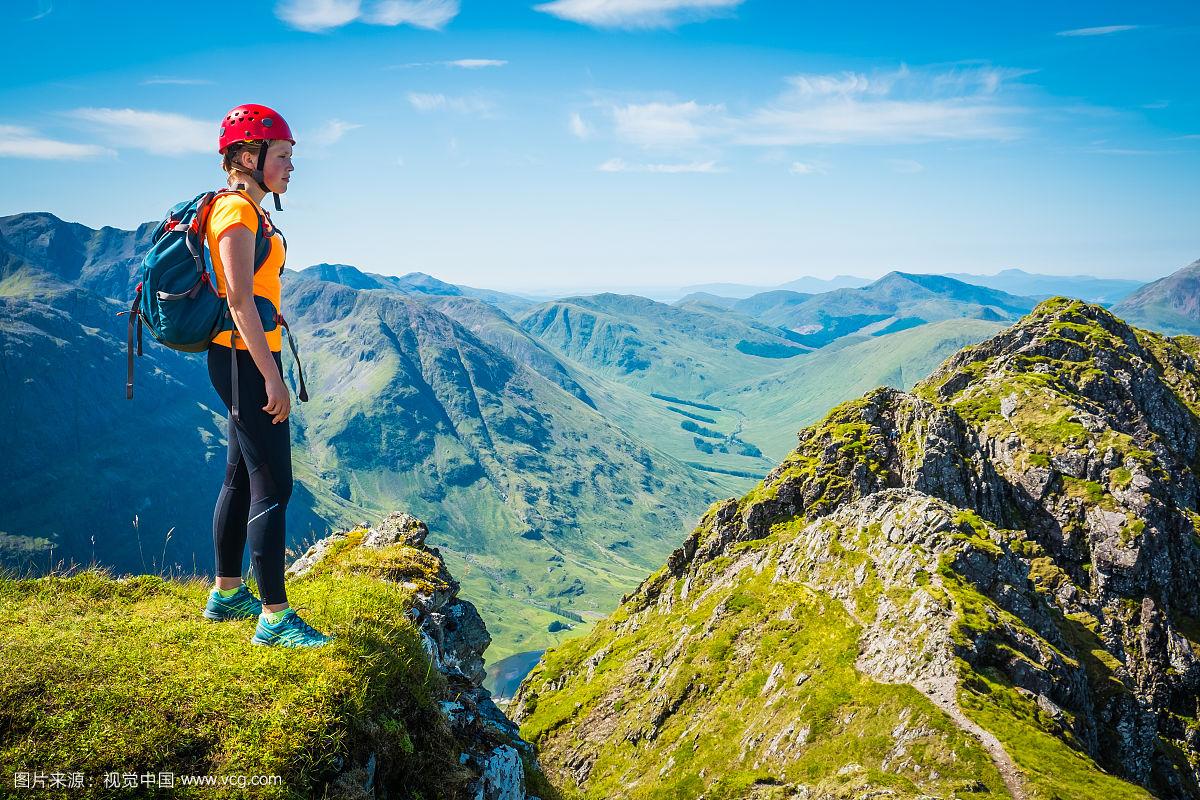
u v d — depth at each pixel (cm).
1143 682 12262
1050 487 14712
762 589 12888
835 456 15612
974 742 6831
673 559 18300
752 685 10512
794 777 7706
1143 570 13350
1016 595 9881
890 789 6225
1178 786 10250
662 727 11731
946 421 15188
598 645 18150
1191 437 17275
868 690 8431
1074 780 6319
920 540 10694
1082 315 19712
